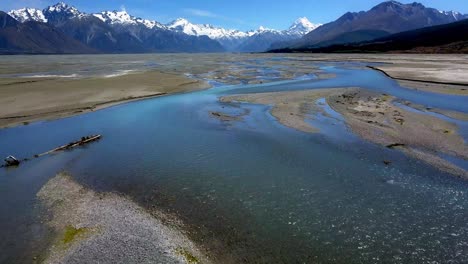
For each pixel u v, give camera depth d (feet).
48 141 75.05
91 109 106.52
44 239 38.47
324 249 36.60
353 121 82.99
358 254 35.83
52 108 106.52
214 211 44.16
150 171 57.21
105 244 36.68
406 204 45.01
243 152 65.26
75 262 34.06
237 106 107.45
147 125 86.84
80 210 44.39
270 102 110.73
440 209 43.68
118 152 66.85
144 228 39.86
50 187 51.70
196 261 34.37
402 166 56.49
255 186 51.06
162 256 34.86
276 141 70.79
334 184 51.16
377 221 41.39
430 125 77.20
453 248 36.47
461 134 70.59
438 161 57.41
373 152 62.85
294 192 48.98
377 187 49.88
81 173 56.90
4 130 84.02
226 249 36.55
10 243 38.09
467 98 110.22
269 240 38.11
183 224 41.11
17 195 49.52
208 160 61.57
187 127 84.02
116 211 44.01
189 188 50.70
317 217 42.47
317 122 83.97
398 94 121.80
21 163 61.93
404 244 37.22
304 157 61.82
